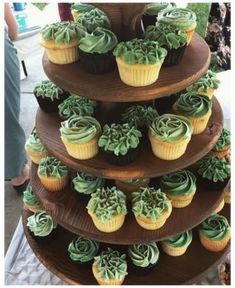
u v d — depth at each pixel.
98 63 0.47
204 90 0.58
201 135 0.55
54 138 0.56
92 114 0.57
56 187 0.61
